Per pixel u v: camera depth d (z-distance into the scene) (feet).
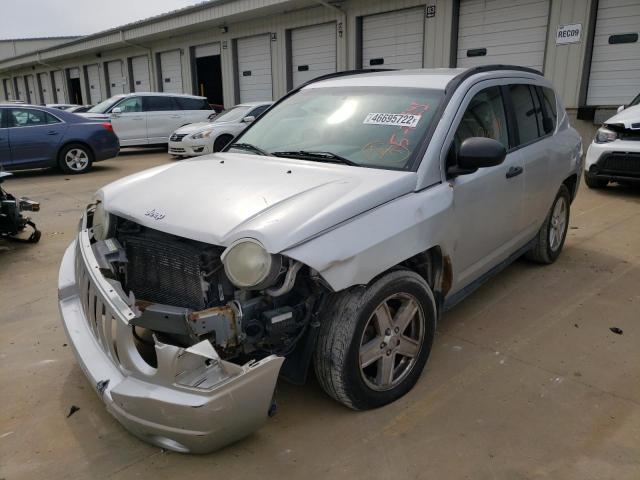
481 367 11.08
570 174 16.40
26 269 17.53
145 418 7.69
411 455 8.51
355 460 8.41
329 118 12.05
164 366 7.48
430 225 9.74
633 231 20.54
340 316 8.69
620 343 12.05
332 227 8.39
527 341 12.16
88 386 10.52
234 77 64.69
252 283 7.75
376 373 9.67
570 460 8.37
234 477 8.07
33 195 30.55
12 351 11.94
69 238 21.22
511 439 8.87
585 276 15.97
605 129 27.17
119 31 78.18
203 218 8.63
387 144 10.69
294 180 9.72
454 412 9.57
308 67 56.03
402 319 9.64
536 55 39.09
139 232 9.71
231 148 12.96
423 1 44.19
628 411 9.59
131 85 86.74
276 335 8.23
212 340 8.08
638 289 14.98
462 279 11.57
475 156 9.89
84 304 9.39
